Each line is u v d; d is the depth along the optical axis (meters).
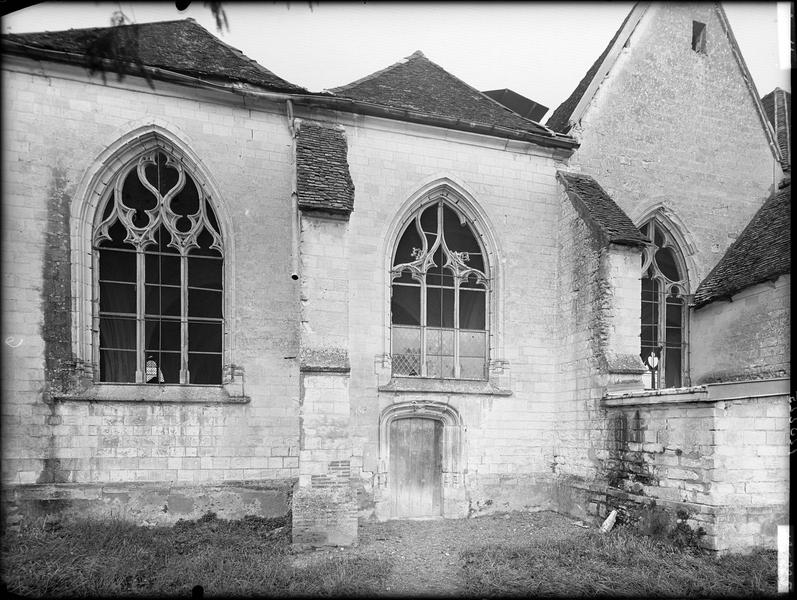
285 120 10.56
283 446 10.02
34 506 8.68
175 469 9.46
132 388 9.45
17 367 8.84
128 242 9.81
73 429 9.02
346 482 8.55
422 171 11.30
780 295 11.05
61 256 9.19
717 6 13.69
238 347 9.98
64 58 9.09
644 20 13.12
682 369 13.14
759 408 8.02
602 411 10.20
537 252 11.94
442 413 10.97
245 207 10.24
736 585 6.66
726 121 13.72
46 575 6.63
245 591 6.38
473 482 10.93
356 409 10.40
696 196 13.33
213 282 10.29
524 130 12.06
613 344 10.21
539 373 11.66
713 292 12.52
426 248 11.45
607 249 10.37
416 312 11.38
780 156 14.18
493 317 11.62
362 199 10.84
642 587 6.65
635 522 9.06
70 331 9.16
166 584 6.58
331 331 8.84
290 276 10.38
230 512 9.57
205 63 10.41
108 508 9.02
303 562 7.64
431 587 6.80
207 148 10.10
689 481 8.16
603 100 12.66
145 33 10.23
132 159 9.86
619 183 12.70
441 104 12.05
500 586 6.70
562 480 11.16
